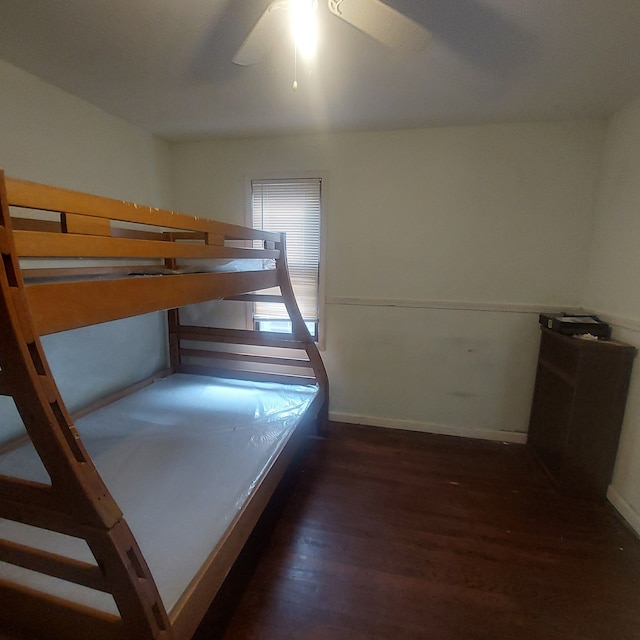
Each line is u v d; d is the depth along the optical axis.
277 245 2.59
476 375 2.78
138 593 0.83
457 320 2.75
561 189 2.45
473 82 1.90
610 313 2.20
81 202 1.00
